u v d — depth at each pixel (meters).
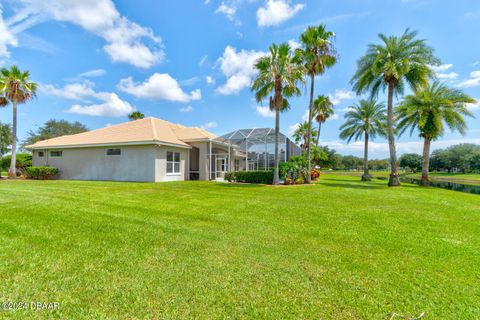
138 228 5.01
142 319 2.19
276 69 14.60
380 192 12.72
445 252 3.96
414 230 5.28
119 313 2.27
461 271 3.27
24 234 4.42
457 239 4.68
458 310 2.40
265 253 3.78
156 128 19.28
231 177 17.56
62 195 9.16
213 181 18.14
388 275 3.12
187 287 2.73
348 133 27.73
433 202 9.57
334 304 2.47
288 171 17.17
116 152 17.75
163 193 10.40
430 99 19.83
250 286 2.78
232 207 7.45
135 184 14.25
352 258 3.65
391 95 17.61
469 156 49.12
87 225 5.12
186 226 5.24
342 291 2.71
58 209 6.59
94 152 18.39
